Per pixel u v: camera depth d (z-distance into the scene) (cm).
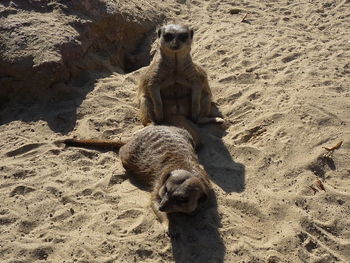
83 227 183
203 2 298
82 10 248
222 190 194
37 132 215
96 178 198
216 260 176
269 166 202
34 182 195
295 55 252
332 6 294
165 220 182
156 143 195
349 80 236
